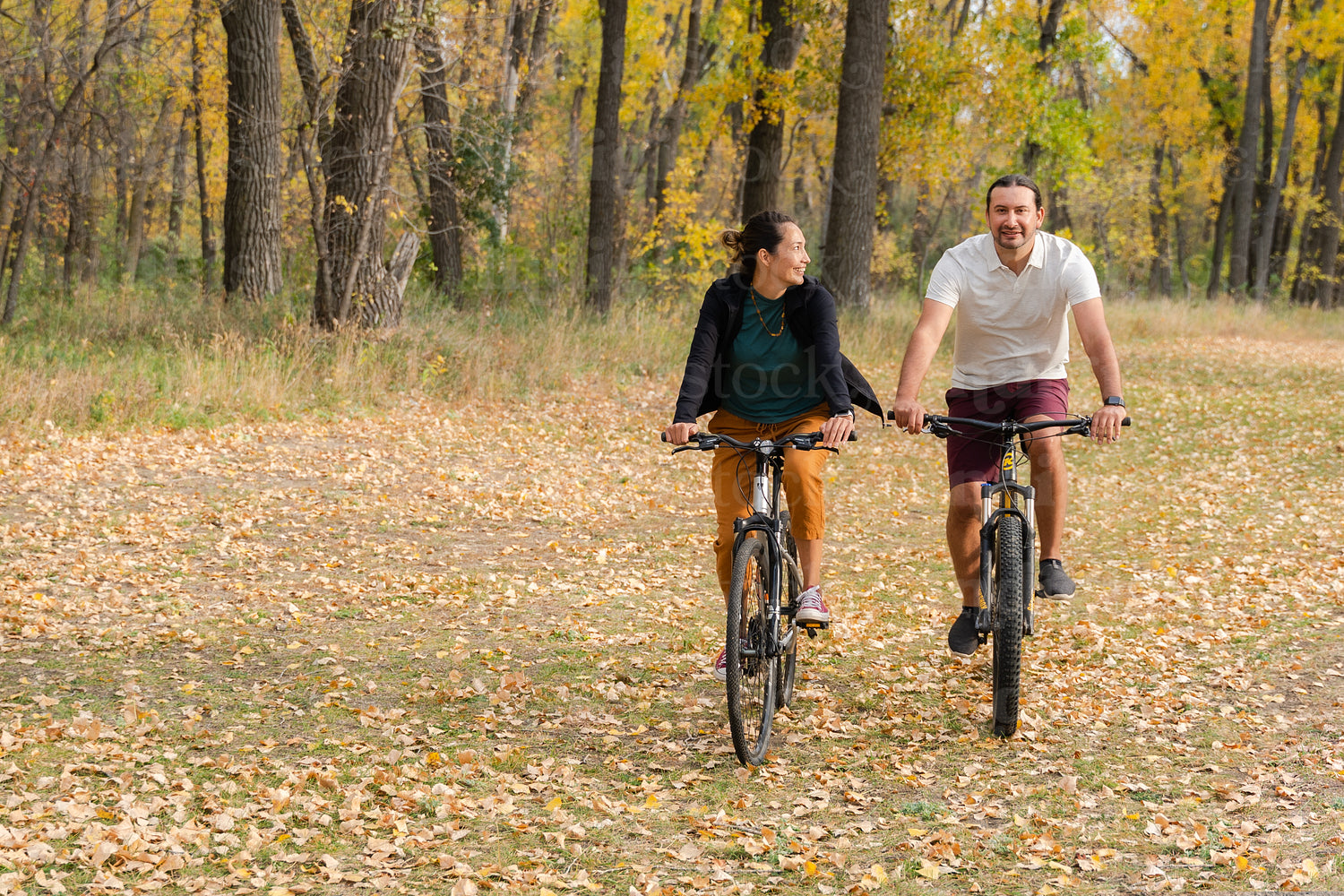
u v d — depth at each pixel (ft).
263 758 15.31
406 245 56.13
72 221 77.15
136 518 29.27
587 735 16.63
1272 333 87.35
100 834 12.48
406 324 55.21
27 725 16.11
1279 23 118.93
